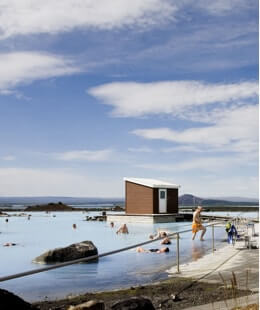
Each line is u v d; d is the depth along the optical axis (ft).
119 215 124.67
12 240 71.15
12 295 19.65
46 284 33.24
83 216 163.73
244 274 31.58
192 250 52.70
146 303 20.51
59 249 44.60
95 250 45.09
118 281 33.94
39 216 164.35
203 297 24.25
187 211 185.78
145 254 49.73
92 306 18.49
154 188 123.13
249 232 70.33
